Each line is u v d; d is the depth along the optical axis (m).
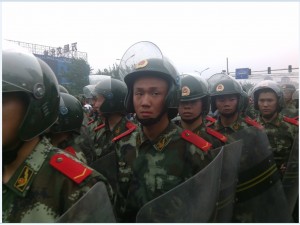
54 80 1.69
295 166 3.12
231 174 2.12
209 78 4.23
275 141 4.40
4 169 1.53
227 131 4.01
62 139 2.93
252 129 2.96
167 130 2.35
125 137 2.62
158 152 2.30
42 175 1.48
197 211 1.71
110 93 4.16
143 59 2.24
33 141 1.57
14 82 1.42
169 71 2.22
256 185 2.80
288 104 6.69
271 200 2.78
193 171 2.20
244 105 4.64
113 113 4.25
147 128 2.36
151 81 2.21
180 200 1.66
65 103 2.88
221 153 1.93
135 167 2.35
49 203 1.43
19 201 1.43
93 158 3.99
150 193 2.21
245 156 2.88
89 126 5.51
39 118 1.53
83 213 1.35
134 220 2.29
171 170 2.23
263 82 4.58
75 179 1.47
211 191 1.79
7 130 1.43
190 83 3.36
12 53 1.49
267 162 2.88
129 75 2.30
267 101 4.45
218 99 4.00
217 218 2.04
